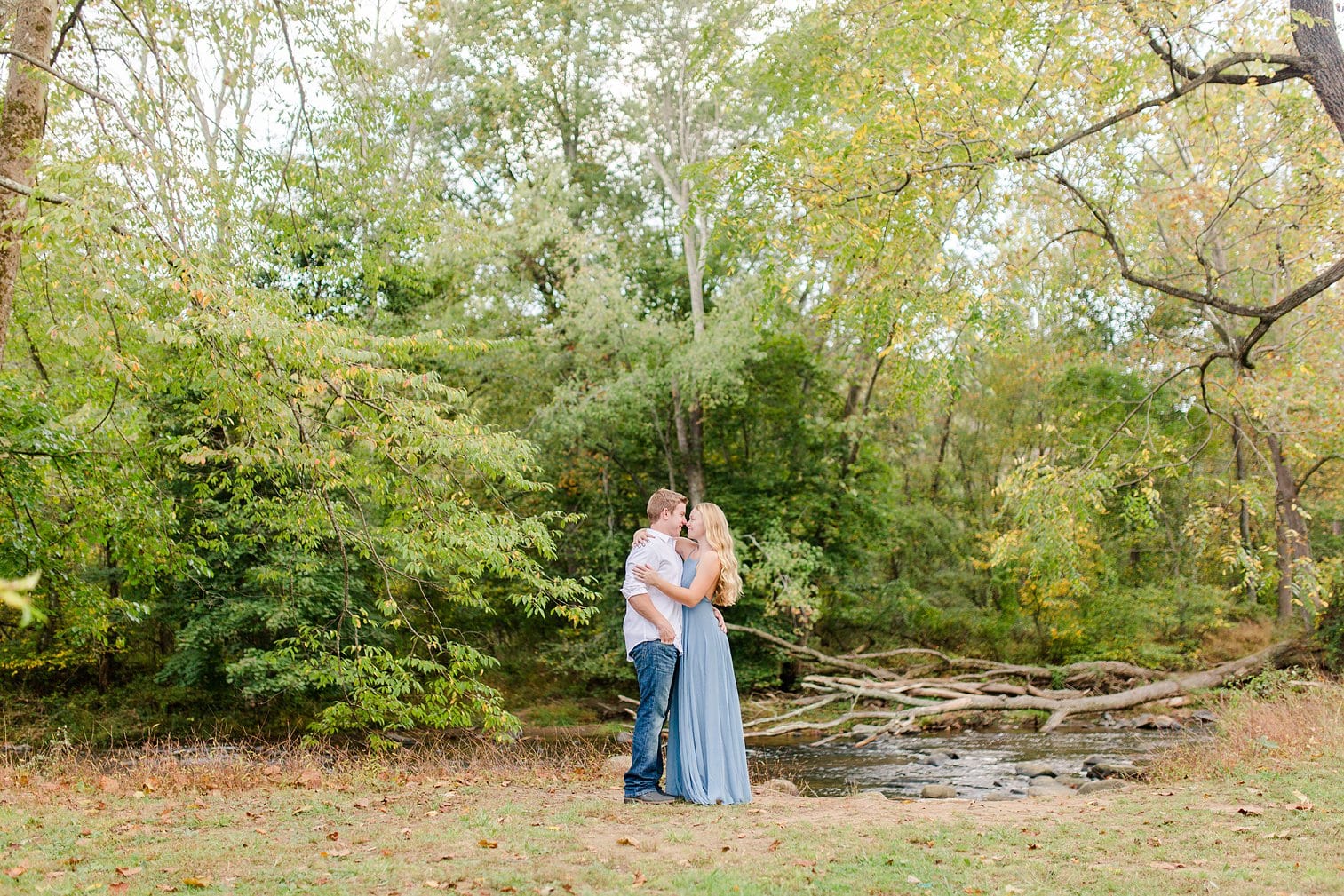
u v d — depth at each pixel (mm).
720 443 21734
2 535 10453
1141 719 14602
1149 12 9164
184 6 9961
